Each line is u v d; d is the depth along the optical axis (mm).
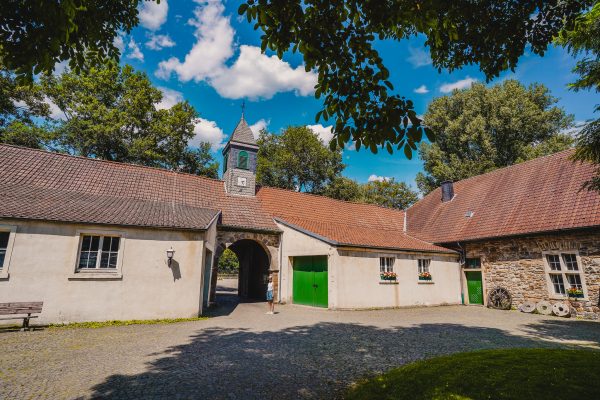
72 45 4406
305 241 15438
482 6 4645
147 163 27625
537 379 3836
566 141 26891
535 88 30922
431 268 17109
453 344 7656
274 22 3623
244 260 20391
